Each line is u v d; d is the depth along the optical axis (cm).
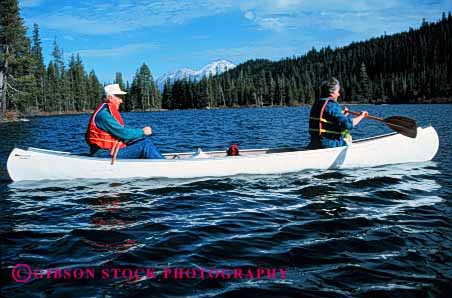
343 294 275
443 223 410
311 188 555
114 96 611
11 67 4406
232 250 349
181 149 1130
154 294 274
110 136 602
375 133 1540
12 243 366
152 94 9025
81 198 512
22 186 571
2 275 301
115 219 432
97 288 282
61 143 1381
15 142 1430
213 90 10069
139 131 610
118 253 342
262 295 275
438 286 284
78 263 322
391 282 290
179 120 3291
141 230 398
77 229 400
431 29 14488
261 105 10138
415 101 9600
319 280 295
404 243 359
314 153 654
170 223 419
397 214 441
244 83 10606
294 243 363
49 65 7269
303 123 2322
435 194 521
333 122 656
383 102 10431
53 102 6875
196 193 536
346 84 11894
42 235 385
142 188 560
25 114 5481
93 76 8262
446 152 861
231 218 434
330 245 357
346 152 670
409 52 13038
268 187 563
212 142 1304
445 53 11925
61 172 598
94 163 598
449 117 2497
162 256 336
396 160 711
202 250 348
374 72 13675
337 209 462
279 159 640
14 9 4241
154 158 627
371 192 533
